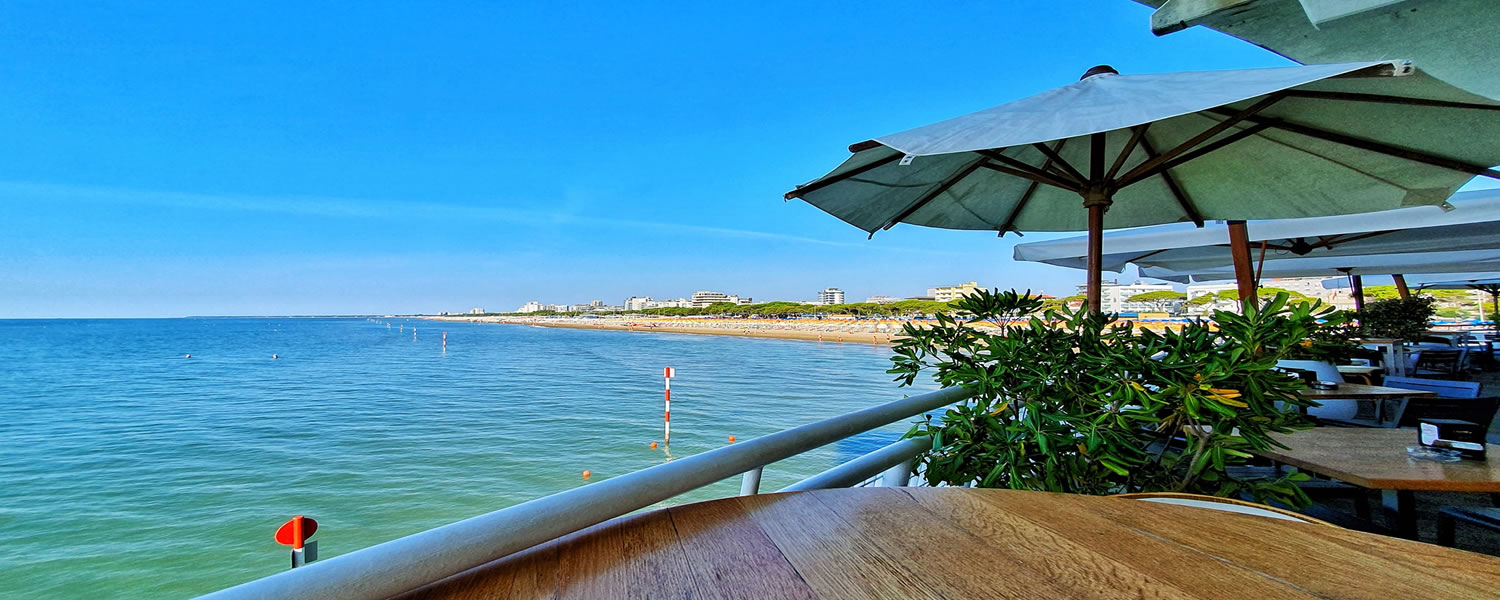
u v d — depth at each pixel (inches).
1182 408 59.1
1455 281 426.9
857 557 29.4
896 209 98.0
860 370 1140.5
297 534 117.0
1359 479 60.0
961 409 66.3
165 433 509.4
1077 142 91.5
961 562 28.7
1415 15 71.4
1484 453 66.4
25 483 350.6
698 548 30.7
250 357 1489.9
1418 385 141.9
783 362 1338.6
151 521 286.8
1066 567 27.9
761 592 25.8
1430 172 76.5
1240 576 26.6
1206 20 85.0
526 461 412.2
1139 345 66.2
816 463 380.5
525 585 26.6
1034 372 64.2
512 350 1772.9
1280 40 85.7
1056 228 112.4
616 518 34.8
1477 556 28.2
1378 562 27.8
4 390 819.4
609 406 666.8
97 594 213.8
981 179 98.9
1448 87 56.7
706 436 507.5
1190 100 52.4
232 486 346.9
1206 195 98.0
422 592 25.7
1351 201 86.5
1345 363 163.9
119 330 4062.5
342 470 384.2
